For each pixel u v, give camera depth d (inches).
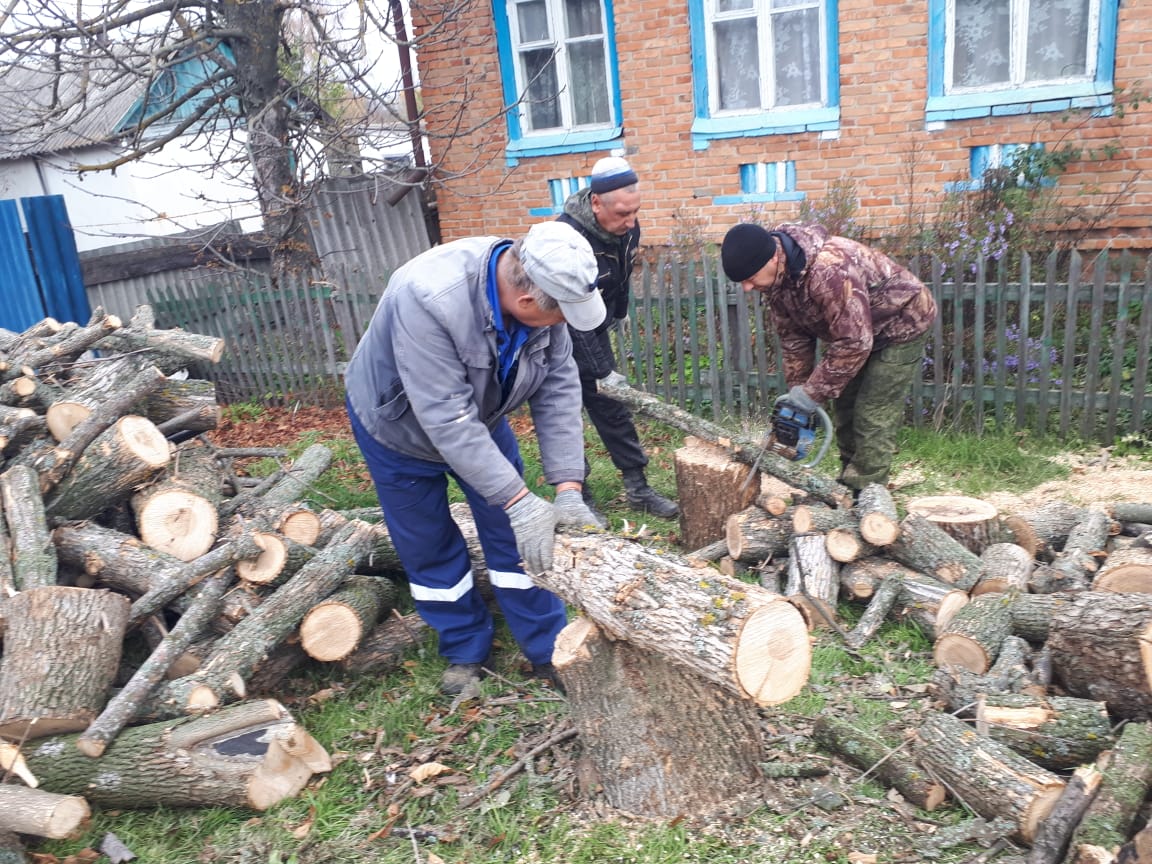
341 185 386.3
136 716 121.3
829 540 152.9
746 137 312.2
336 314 316.5
